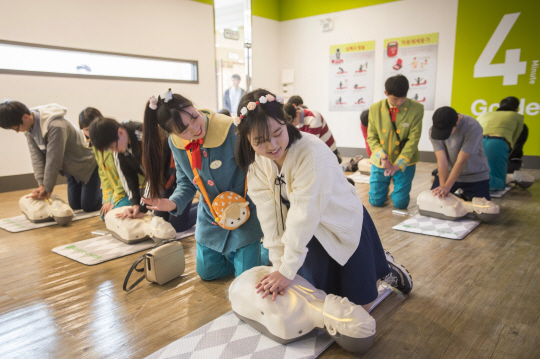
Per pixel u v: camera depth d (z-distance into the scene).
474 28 5.60
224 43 6.85
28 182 4.61
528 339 1.42
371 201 3.51
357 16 6.68
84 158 3.24
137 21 5.35
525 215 3.04
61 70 4.73
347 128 7.12
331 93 7.21
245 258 1.82
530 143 5.37
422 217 3.04
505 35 5.37
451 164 3.06
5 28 4.17
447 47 5.88
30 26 4.36
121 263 2.26
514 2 5.23
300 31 7.42
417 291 1.82
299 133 1.25
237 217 1.73
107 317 1.66
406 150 3.14
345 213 1.35
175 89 5.93
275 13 7.54
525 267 2.07
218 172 1.73
